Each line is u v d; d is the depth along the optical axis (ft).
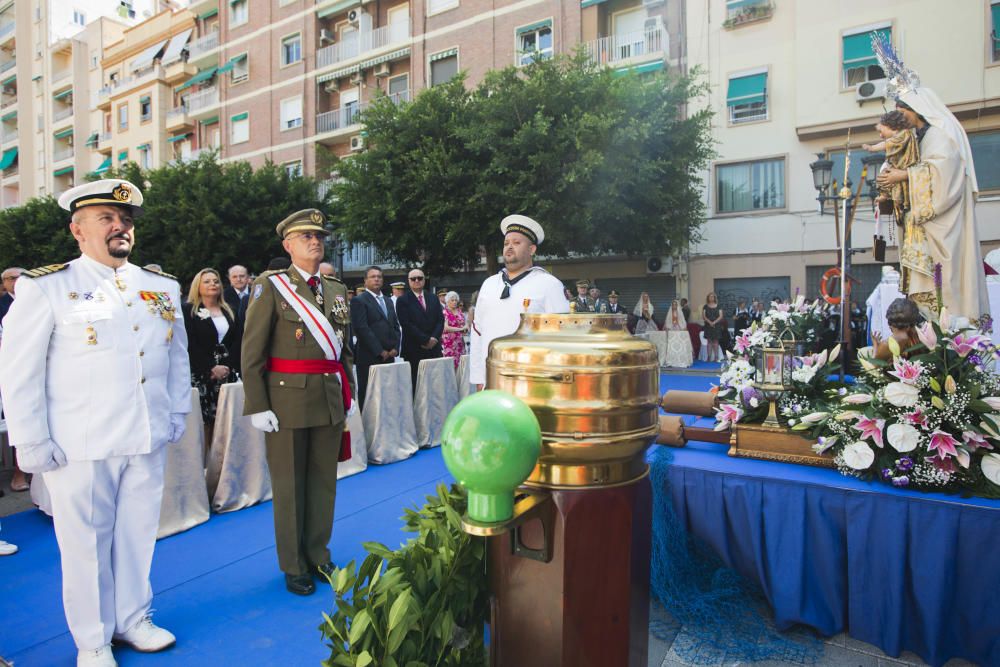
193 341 13.84
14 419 6.55
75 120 104.88
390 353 19.53
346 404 9.86
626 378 3.60
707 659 7.04
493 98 39.45
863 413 7.55
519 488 3.70
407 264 50.06
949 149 10.16
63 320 6.97
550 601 3.62
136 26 94.84
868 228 43.39
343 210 50.57
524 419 3.17
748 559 7.80
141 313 7.59
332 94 73.26
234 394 12.61
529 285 11.26
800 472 7.83
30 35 115.85
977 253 10.27
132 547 7.51
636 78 38.91
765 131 47.50
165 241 55.42
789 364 8.77
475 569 4.73
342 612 4.18
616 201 37.91
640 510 3.97
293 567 8.92
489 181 40.09
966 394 6.94
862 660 6.88
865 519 7.00
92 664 6.92
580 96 38.06
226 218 55.06
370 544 4.73
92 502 7.07
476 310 12.31
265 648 7.48
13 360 6.59
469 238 43.16
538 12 56.75
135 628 7.48
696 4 49.55
